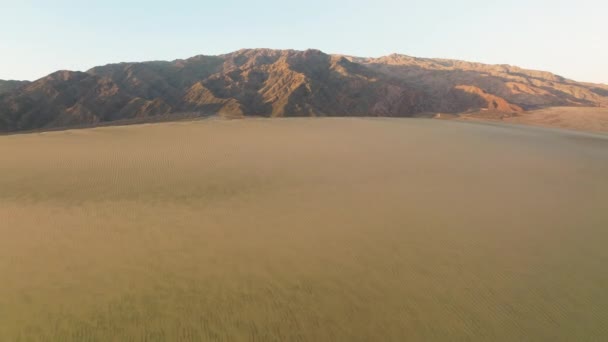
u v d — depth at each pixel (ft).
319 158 71.36
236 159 68.28
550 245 33.88
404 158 73.51
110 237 33.04
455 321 23.25
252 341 21.31
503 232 36.55
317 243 33.06
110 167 59.36
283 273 28.02
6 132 362.12
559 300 25.57
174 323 22.38
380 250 32.07
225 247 31.78
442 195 48.26
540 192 51.31
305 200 44.86
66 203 41.57
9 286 25.07
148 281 26.37
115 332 21.44
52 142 81.00
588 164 75.00
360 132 115.85
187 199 44.14
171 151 74.08
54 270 27.27
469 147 91.35
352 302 24.86
